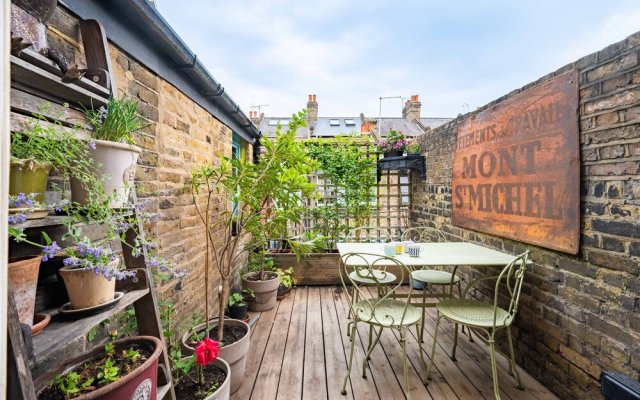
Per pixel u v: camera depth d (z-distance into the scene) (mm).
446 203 3273
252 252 3562
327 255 3863
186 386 1413
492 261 2014
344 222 4293
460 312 1967
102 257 785
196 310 2186
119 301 906
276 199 2260
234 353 1717
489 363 2145
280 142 1948
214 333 1894
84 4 1115
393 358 2201
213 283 2578
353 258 2270
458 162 2969
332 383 1910
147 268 1042
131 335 1307
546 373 1870
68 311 791
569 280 1701
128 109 991
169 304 1519
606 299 1476
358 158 4277
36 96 815
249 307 3059
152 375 886
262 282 2982
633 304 1347
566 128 1705
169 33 1542
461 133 2924
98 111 959
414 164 3803
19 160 665
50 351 655
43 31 855
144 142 1527
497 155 2361
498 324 1796
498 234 2344
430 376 1988
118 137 926
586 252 1588
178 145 1921
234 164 1972
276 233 2350
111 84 1041
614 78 1439
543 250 1903
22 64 670
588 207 1580
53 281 927
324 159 4176
